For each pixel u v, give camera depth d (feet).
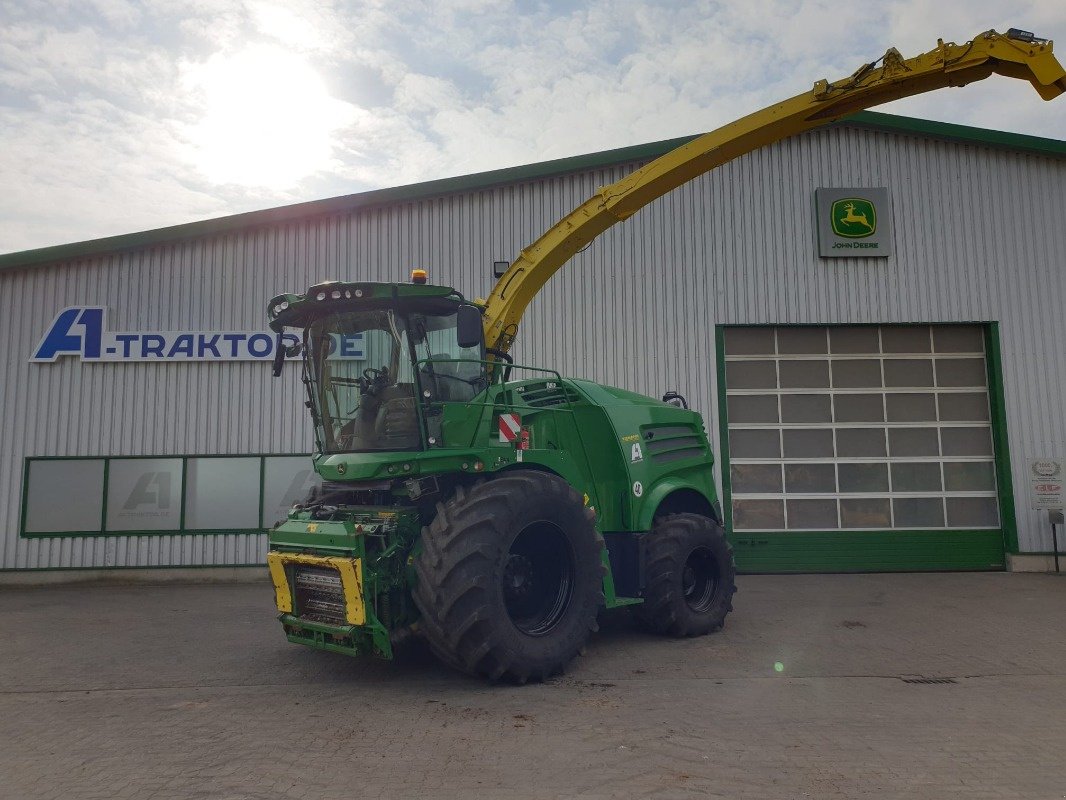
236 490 39.09
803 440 40.32
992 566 39.47
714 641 23.61
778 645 22.98
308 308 20.66
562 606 19.51
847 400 40.63
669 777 12.54
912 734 14.74
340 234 40.65
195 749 14.28
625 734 14.70
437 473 19.19
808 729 15.02
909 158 41.29
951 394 40.75
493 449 19.94
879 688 18.12
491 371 22.00
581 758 13.43
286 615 19.71
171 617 29.19
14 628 27.20
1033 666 20.33
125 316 39.70
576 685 18.45
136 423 39.19
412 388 19.62
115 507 38.70
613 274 40.52
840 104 24.31
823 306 40.47
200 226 39.83
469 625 17.12
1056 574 38.29
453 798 11.80
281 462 39.27
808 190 41.04
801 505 39.93
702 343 40.27
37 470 38.73
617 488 23.79
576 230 25.23
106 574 38.27
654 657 21.45
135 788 12.42
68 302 39.63
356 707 16.87
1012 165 41.39
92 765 13.52
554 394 24.44
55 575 38.11
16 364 39.22
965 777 12.58
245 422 39.42
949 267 40.78
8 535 38.32
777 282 40.57
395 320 19.85
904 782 12.35
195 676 20.13
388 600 18.03
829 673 19.57
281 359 21.89
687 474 26.76
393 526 18.35
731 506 39.63
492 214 40.91
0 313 39.40
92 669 21.12
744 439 40.27
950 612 28.48
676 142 40.83
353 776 12.76
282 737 14.87
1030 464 39.55
